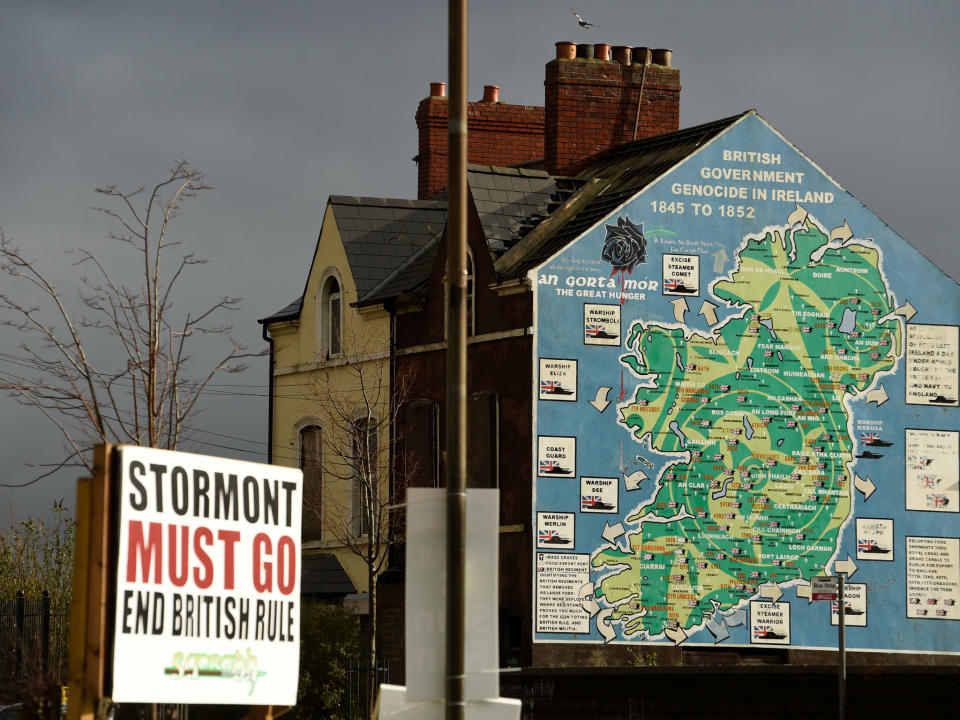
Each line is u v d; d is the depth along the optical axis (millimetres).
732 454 29375
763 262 30062
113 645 12578
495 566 12000
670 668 24562
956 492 30406
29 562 29656
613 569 28516
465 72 13328
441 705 11883
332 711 26734
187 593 13383
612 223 29438
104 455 12625
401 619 30656
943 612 30062
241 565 14016
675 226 29766
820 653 29266
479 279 30281
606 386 28953
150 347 21109
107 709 13227
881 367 30344
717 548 29062
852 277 30438
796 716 24422
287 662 14547
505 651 28656
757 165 30266
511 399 29047
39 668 17422
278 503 14461
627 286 29328
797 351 29969
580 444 28688
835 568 29562
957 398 30672
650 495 28875
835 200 30547
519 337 28969
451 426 12703
